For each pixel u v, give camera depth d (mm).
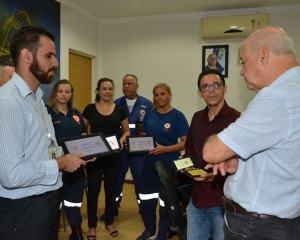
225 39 4582
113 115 3076
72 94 2828
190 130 2053
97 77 5168
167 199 2002
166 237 2775
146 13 4773
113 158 2979
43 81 1390
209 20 4492
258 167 1049
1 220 1284
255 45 1090
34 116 1326
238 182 1128
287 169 1000
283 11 4297
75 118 2803
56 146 1521
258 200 1054
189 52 4766
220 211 1729
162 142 2779
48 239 1407
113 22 5098
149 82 4996
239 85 4551
